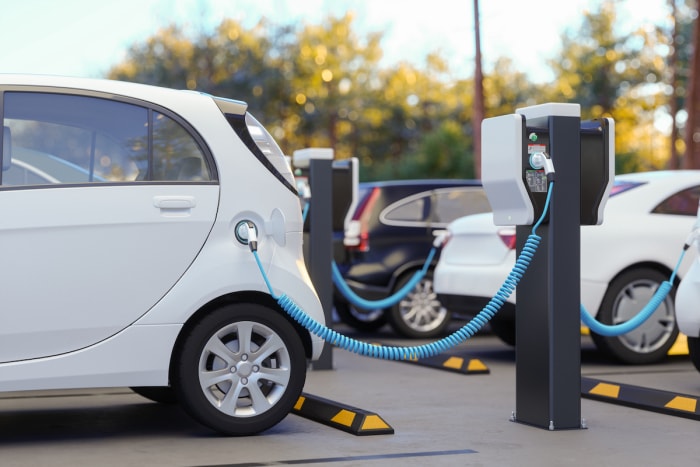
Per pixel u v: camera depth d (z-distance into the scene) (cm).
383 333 1345
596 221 647
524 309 658
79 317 578
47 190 577
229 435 611
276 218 618
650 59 7212
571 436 618
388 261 1250
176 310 591
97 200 584
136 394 795
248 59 7381
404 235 1259
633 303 965
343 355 1098
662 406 704
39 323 571
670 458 555
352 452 567
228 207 607
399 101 8138
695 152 3534
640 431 634
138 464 536
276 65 7481
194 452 567
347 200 989
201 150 610
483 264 983
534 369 650
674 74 5100
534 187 627
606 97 7388
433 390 821
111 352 582
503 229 968
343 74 7644
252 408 614
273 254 616
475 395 793
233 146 616
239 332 607
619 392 749
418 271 1151
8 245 567
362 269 1245
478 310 982
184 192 600
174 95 614
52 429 643
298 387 620
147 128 602
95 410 719
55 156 584
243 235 609
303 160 978
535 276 647
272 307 621
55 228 574
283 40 7519
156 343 588
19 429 643
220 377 604
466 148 4209
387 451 571
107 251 583
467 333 639
